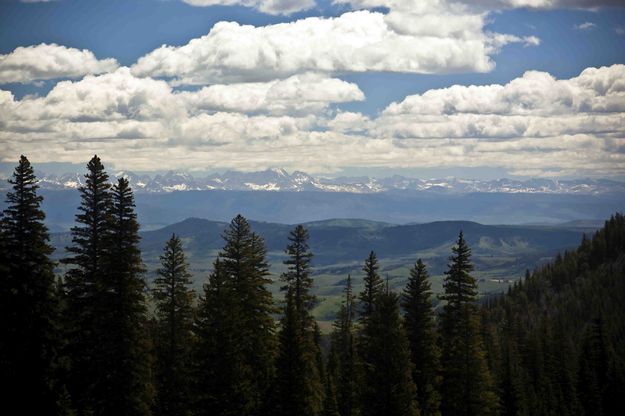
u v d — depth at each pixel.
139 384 52.59
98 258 52.75
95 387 51.41
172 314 60.16
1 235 49.50
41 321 50.59
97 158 52.72
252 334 62.72
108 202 52.53
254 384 58.25
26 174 50.34
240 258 64.31
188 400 57.97
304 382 56.84
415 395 58.97
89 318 51.88
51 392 50.72
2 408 49.19
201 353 55.31
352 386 70.25
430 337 69.19
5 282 49.16
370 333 61.53
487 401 69.44
